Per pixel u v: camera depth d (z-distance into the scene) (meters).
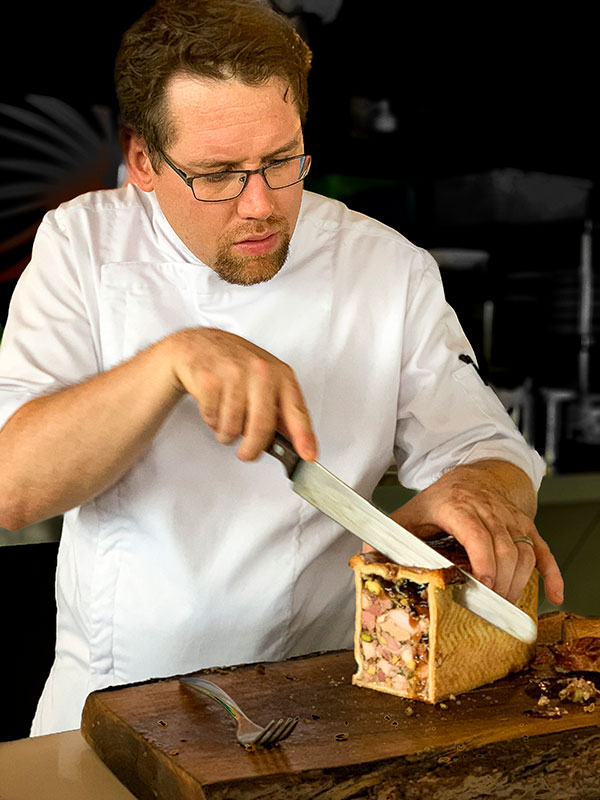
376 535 1.07
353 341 1.36
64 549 1.36
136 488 1.25
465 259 3.65
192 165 1.04
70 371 1.25
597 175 3.60
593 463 3.00
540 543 1.17
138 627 1.26
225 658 1.28
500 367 3.75
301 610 1.31
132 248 1.31
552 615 1.33
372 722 1.00
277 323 1.31
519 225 3.69
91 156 3.16
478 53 3.14
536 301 3.77
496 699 1.07
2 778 0.96
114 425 1.05
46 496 1.11
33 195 3.12
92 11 2.58
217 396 0.95
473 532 1.11
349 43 2.96
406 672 1.07
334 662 1.17
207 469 1.26
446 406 1.37
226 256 1.10
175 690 1.06
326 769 0.88
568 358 3.83
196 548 1.26
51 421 1.07
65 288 1.29
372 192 3.74
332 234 1.37
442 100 3.22
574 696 1.06
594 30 3.23
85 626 1.30
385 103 3.19
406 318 1.39
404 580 1.07
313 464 1.03
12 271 3.15
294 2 2.81
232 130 1.02
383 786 0.90
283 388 0.96
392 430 1.39
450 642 1.06
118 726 0.97
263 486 1.27
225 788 0.85
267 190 1.06
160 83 1.03
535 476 1.34
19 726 1.85
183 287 1.29
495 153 3.41
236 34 1.00
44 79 2.67
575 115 3.40
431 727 0.99
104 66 2.69
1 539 1.86
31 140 3.09
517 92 3.27
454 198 3.69
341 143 3.19
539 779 0.95
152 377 1.01
